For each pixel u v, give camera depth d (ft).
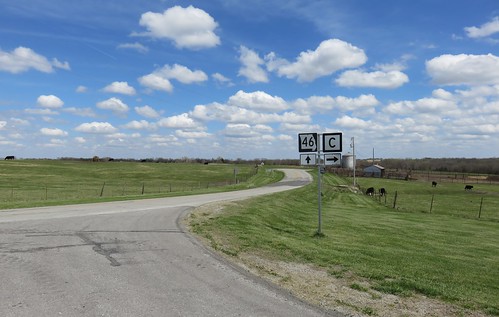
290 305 20.40
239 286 23.29
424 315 20.48
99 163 422.82
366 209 111.14
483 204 151.33
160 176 289.53
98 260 28.09
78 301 19.56
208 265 28.02
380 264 32.83
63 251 30.40
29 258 27.81
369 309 20.71
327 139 48.52
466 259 40.75
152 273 25.29
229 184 200.03
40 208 65.10
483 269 35.55
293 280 25.67
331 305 20.95
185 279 24.25
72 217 50.98
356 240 48.91
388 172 385.91
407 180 295.69
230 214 60.95
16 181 222.69
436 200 166.50
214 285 23.25
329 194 158.71
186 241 36.73
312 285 24.80
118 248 32.48
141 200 88.74
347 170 355.77
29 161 417.28
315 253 35.42
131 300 20.01
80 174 292.81
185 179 264.72
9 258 27.66
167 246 34.09
